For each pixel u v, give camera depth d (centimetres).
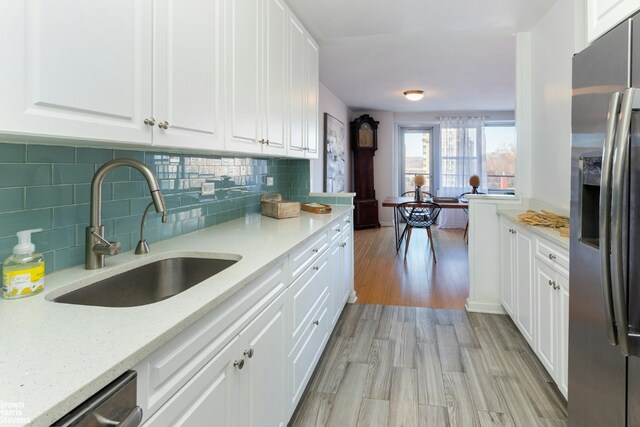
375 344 260
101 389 63
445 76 479
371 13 262
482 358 239
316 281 212
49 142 111
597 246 126
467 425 175
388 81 508
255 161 279
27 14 78
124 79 105
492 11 263
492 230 316
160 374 78
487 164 773
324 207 290
